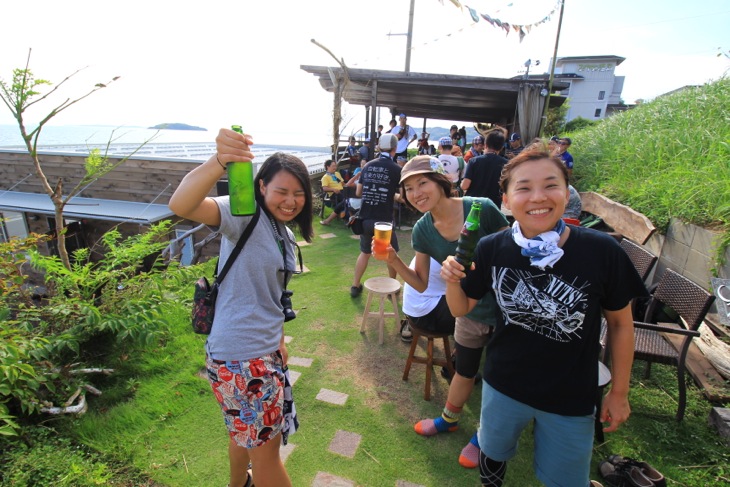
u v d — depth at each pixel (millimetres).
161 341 3336
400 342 3596
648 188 4773
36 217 8195
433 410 2750
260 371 1546
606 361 2699
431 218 2326
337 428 2568
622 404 1496
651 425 2607
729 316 3035
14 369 2203
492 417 1653
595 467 2297
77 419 2426
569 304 1396
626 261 1378
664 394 2883
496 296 1566
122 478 2107
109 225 7961
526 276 1468
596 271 1379
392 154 4289
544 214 1417
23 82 2680
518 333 1541
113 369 2910
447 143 5312
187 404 2699
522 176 1420
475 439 2299
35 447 2152
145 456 2266
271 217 1628
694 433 2529
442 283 2740
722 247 3338
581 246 1406
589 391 1473
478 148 7410
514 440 1688
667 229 4117
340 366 3229
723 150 4668
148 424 2498
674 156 5352
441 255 2340
